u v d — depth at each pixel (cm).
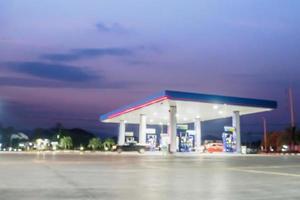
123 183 1126
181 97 4009
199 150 5162
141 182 1157
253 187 1045
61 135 10262
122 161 2567
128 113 5294
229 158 3297
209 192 938
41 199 808
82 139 11288
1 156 3516
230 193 923
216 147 5025
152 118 5909
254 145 9744
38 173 1462
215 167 1936
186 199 828
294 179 1280
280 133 7875
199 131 5675
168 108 4728
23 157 3250
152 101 4216
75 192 920
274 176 1397
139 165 2080
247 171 1653
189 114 5475
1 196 845
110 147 8900
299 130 7188
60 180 1195
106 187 1022
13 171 1558
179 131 5197
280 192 945
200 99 4112
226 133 5012
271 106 4628
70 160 2669
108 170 1661
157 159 2964
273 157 3641
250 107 4591
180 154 4266
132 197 850
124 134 6134
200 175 1425
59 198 824
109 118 5928
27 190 950
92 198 829
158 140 5862
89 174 1435
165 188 1012
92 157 3369
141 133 5381
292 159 3100
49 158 3039
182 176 1377
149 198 838
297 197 865
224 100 4281
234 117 5028
